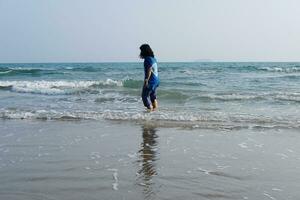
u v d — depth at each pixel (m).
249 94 13.72
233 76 28.19
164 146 5.69
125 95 13.88
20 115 8.62
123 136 6.46
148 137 6.38
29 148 5.52
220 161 4.80
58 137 6.36
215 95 13.03
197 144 5.83
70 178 4.00
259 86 18.62
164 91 13.66
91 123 7.80
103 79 25.14
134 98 12.66
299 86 18.66
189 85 19.25
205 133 6.74
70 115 8.61
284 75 29.64
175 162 4.74
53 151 5.33
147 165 4.59
